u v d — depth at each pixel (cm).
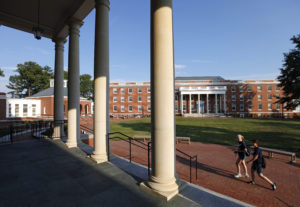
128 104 5509
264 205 434
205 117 4425
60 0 769
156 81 381
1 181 436
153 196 369
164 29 379
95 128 615
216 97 5103
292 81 1617
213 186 546
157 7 383
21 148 779
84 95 7575
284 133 1720
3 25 982
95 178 460
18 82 6456
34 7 827
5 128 1880
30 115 3266
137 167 547
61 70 1034
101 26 614
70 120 817
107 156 612
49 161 598
